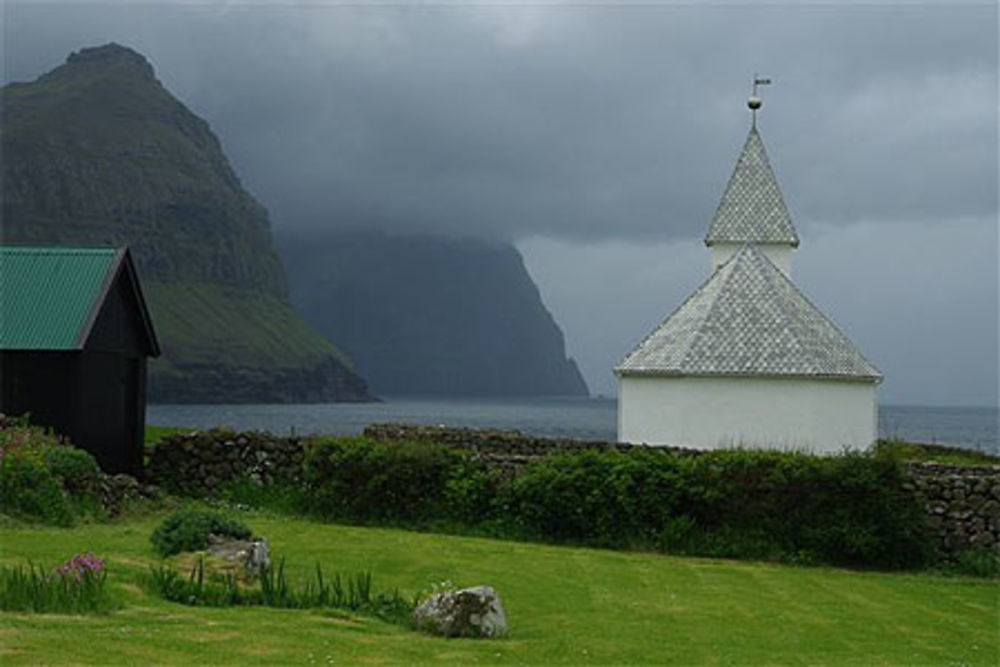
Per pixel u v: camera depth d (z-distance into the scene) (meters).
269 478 27.77
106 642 12.30
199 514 18.33
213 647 12.52
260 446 28.09
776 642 15.52
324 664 12.24
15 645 11.84
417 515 25.73
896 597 19.86
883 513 23.30
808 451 31.53
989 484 23.62
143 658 11.80
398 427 34.06
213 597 15.13
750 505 23.94
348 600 15.73
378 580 18.62
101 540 19.58
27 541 19.06
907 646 15.83
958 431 165.00
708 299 35.78
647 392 33.91
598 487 24.45
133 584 15.34
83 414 27.31
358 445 26.67
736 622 16.81
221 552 17.30
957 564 23.42
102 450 28.25
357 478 26.23
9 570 15.14
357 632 14.09
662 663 13.75
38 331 27.17
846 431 33.16
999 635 16.98
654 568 21.34
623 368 34.34
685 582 20.05
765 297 34.97
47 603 13.67
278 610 14.95
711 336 33.97
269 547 21.38
